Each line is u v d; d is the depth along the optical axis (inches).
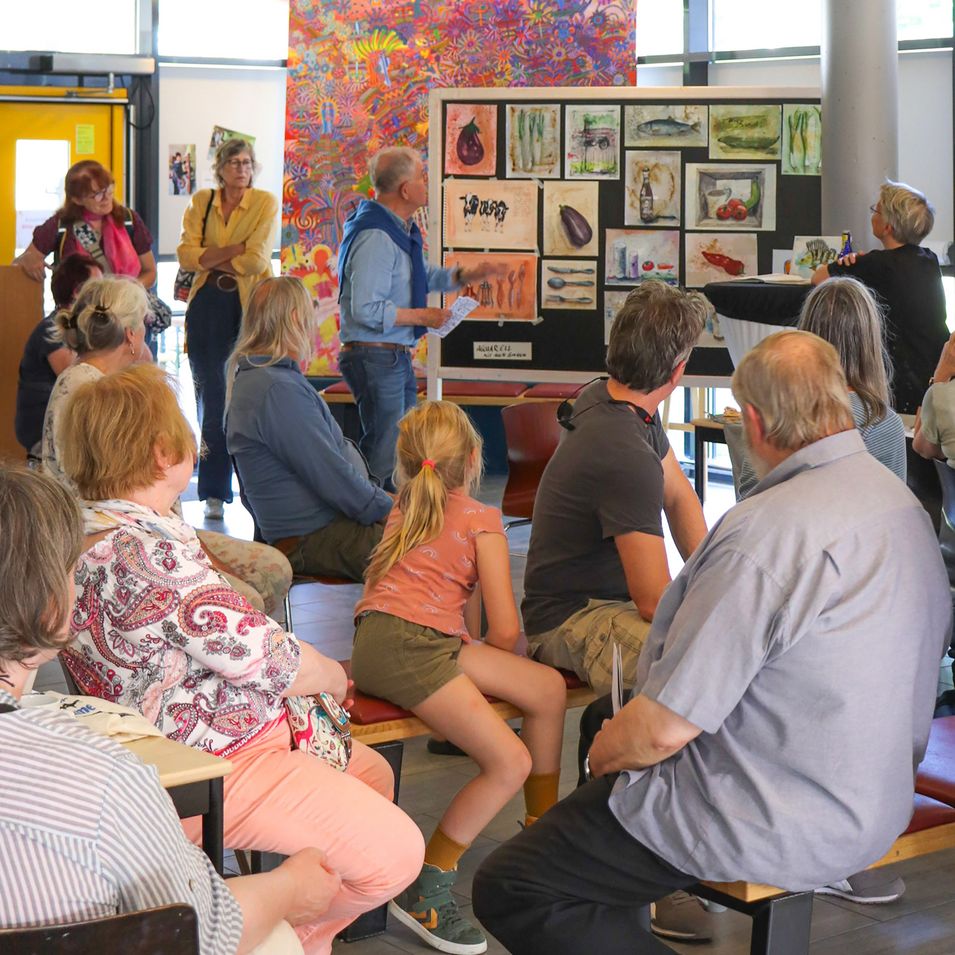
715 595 75.2
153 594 83.0
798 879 77.0
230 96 331.3
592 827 82.9
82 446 87.5
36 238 265.9
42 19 315.9
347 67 317.4
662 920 111.3
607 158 236.8
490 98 237.9
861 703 74.3
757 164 234.7
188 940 54.4
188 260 275.4
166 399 88.8
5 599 57.3
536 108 237.1
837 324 121.6
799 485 76.6
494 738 105.6
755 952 79.5
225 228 276.8
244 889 70.7
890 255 186.9
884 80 228.8
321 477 157.1
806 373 78.5
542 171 238.2
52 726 55.8
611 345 112.4
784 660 74.2
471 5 314.0
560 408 117.5
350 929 108.3
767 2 315.6
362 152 318.7
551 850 84.0
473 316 241.8
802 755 75.1
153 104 323.6
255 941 70.4
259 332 160.6
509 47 315.0
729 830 76.1
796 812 75.3
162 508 88.8
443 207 240.5
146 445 87.0
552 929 83.7
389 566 111.7
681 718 75.7
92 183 261.0
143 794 56.1
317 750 91.5
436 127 239.0
